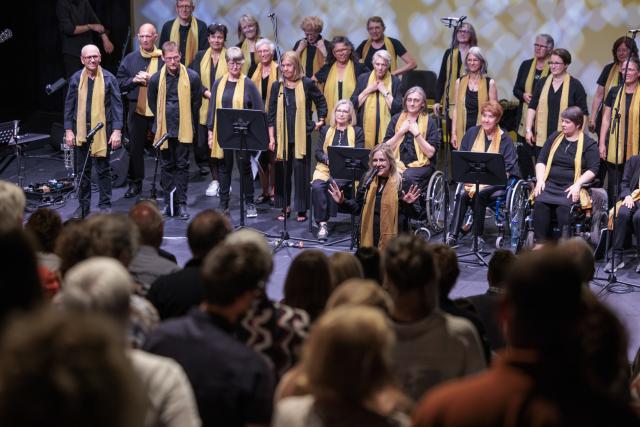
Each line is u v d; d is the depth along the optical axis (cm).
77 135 1442
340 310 323
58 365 220
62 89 2033
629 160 1296
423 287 446
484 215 1344
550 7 1752
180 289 555
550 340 281
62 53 1942
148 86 1470
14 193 629
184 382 365
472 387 280
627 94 1409
